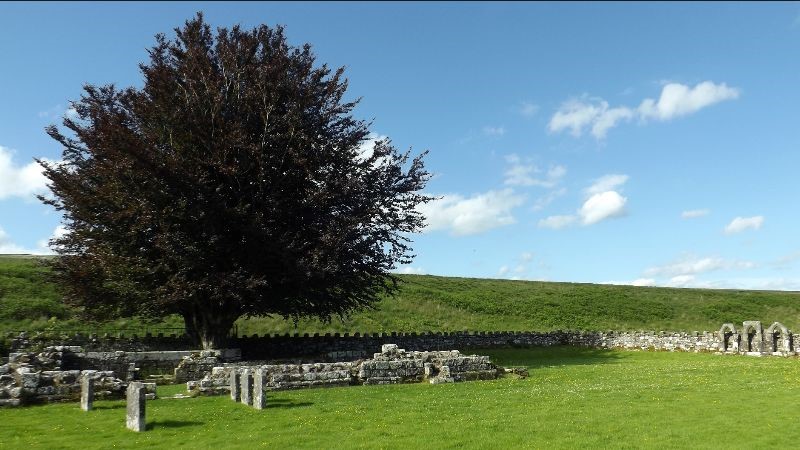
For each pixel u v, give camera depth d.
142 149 33.19
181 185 34.41
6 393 20.47
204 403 21.16
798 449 14.39
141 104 35.19
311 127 38.78
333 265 35.72
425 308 71.69
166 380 27.31
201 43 38.75
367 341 48.12
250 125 37.31
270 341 44.53
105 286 37.44
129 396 17.22
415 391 24.47
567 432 16.28
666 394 22.97
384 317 65.50
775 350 45.81
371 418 18.34
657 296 93.25
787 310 85.75
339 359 39.09
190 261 34.28
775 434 15.89
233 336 43.84
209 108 36.44
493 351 51.78
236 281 34.66
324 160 38.59
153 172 33.62
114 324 49.03
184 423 17.69
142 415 16.83
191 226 35.34
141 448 14.98
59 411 19.56
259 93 36.56
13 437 16.03
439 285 86.00
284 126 37.62
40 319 46.38
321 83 41.00
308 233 37.94
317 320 59.50
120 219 34.44
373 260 41.22
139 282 35.34
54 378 21.78
